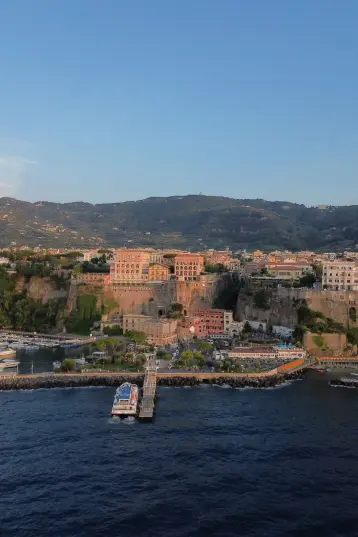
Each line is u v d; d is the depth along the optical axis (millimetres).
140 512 125438
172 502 130125
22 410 197750
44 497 131875
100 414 193375
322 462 152750
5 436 170375
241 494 134125
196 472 145875
